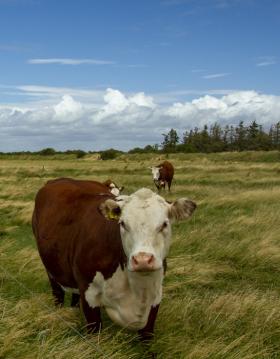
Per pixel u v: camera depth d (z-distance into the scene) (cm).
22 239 1136
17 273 792
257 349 538
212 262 902
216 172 3606
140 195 461
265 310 621
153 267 410
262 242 976
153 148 10138
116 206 451
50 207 605
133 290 476
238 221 1198
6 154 8262
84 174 3466
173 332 562
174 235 1061
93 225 509
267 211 1321
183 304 630
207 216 1373
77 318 607
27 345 495
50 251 576
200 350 503
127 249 441
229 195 1742
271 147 11775
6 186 2233
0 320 548
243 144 12006
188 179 2962
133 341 548
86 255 500
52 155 8069
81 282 514
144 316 489
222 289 782
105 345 500
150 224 431
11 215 1411
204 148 12094
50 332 547
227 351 512
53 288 659
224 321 600
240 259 917
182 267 830
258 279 836
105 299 497
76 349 475
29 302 627
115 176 3158
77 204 574
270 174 3250
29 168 3931
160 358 512
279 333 582
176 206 454
